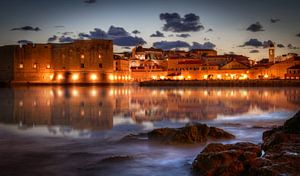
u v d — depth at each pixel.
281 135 14.88
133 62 158.38
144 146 17.25
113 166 13.69
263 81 107.00
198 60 145.75
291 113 33.50
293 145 13.11
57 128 23.23
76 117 29.72
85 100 50.75
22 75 113.38
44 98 54.66
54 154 15.60
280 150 12.52
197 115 31.67
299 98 55.56
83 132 21.61
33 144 17.77
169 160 14.59
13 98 54.56
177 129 19.59
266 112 34.41
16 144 17.75
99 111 34.97
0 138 19.39
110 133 21.30
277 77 124.88
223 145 14.24
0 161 14.41
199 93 71.31
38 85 110.31
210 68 135.62
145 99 53.25
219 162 12.48
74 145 17.56
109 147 17.11
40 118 28.89
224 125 24.86
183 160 14.59
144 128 23.62
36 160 14.58
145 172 12.95
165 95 64.19
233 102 47.59
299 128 16.95
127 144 17.70
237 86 109.25
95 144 17.80
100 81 116.19
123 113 33.16
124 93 70.50
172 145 17.36
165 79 129.12
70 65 116.75
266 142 15.20
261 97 58.25
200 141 18.00
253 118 29.42
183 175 12.59
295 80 104.12
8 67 113.06
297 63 122.81
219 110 36.44
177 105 42.59
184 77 138.75
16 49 112.31
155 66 152.50
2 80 114.00
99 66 116.81
